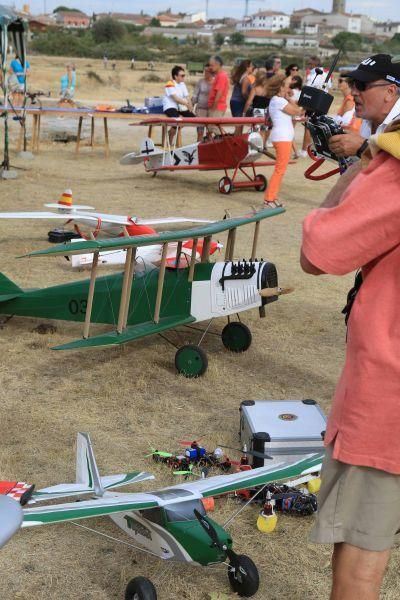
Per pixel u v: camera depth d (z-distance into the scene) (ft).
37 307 23.82
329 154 13.10
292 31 584.40
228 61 273.75
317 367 22.36
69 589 12.26
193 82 155.53
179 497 11.91
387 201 6.71
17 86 84.64
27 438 17.39
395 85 10.62
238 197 48.83
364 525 7.29
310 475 15.08
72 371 21.48
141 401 19.63
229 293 21.42
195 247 21.24
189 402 19.74
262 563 13.07
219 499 15.10
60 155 65.67
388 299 7.03
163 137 52.13
